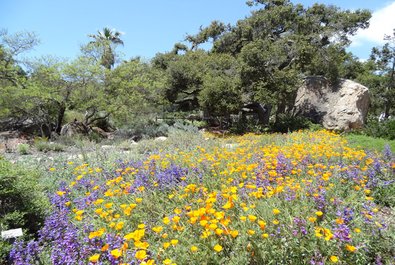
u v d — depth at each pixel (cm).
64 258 327
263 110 2409
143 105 2059
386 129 1602
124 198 479
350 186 521
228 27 2842
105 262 313
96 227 380
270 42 2314
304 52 2212
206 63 2467
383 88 3547
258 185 487
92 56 2083
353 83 2198
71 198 528
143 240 358
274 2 2706
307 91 2336
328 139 1223
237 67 2259
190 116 2853
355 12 2477
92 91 1853
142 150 1158
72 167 765
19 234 382
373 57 3662
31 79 1884
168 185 529
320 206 398
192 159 699
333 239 323
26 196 452
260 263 304
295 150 727
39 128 2047
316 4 2558
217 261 302
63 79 1831
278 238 320
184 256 305
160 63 2775
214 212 347
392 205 510
